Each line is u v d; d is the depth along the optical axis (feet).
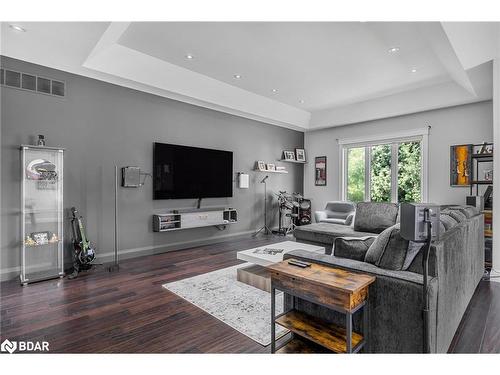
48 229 11.48
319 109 21.30
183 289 9.78
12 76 10.82
